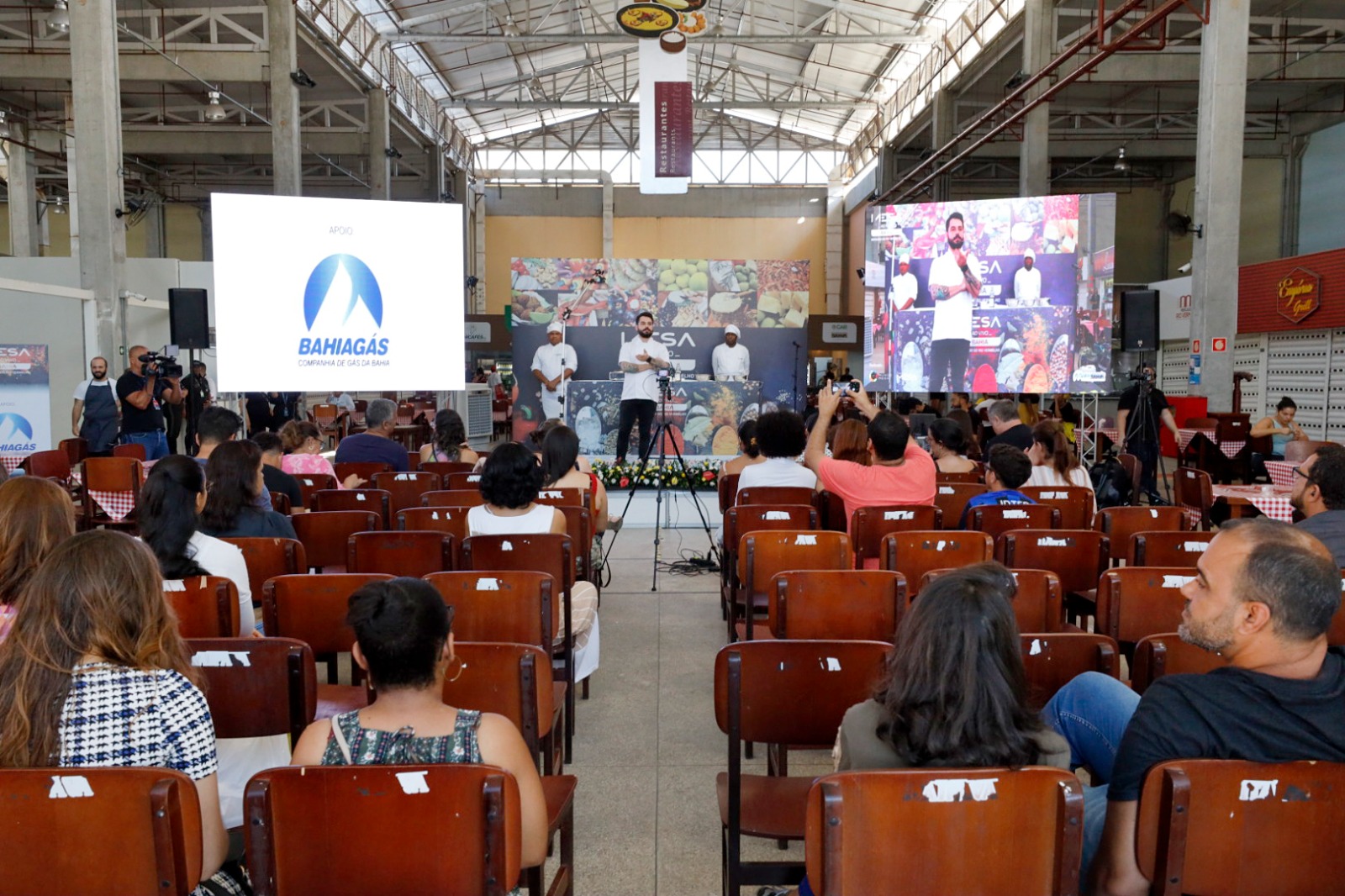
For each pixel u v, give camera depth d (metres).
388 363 8.15
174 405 10.64
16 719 1.52
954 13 18.47
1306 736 1.47
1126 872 1.51
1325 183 18.25
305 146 19.09
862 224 27.03
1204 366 10.30
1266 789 1.39
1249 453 10.22
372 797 1.40
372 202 8.04
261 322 7.80
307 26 14.80
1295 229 19.03
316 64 16.98
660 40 13.79
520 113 26.55
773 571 3.55
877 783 1.36
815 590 2.78
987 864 1.38
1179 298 16.08
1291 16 15.23
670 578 6.32
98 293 10.29
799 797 2.21
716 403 10.97
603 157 28.84
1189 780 1.37
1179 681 1.55
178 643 1.70
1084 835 1.81
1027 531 3.65
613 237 28.59
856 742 1.60
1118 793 1.53
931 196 22.66
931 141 20.72
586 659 3.83
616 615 5.34
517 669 2.12
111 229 10.31
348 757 1.57
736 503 4.87
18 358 10.95
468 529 3.71
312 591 2.75
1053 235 9.94
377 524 4.23
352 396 18.55
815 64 23.58
